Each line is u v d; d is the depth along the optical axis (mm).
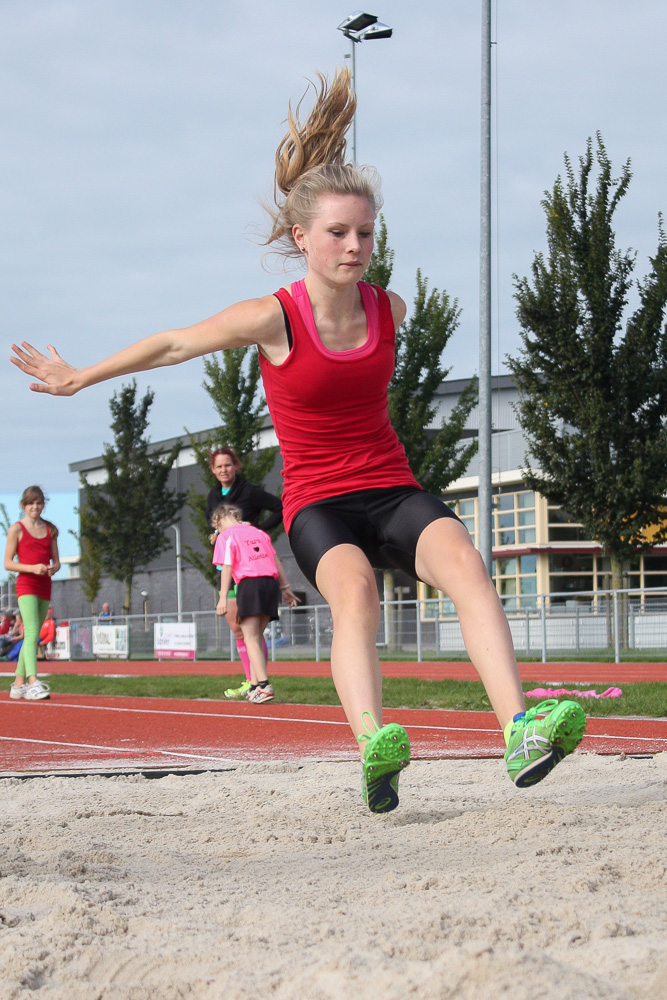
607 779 5031
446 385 47656
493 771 5527
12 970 2045
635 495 24797
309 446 3680
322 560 3512
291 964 1995
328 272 3479
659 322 25359
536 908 2277
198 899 2611
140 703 11320
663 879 2557
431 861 3020
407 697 10523
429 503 3607
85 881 2836
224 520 10195
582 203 25891
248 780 5328
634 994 1811
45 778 5531
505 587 37594
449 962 1874
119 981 2035
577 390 25609
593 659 21250
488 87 20984
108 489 42062
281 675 18688
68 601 62562
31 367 3678
